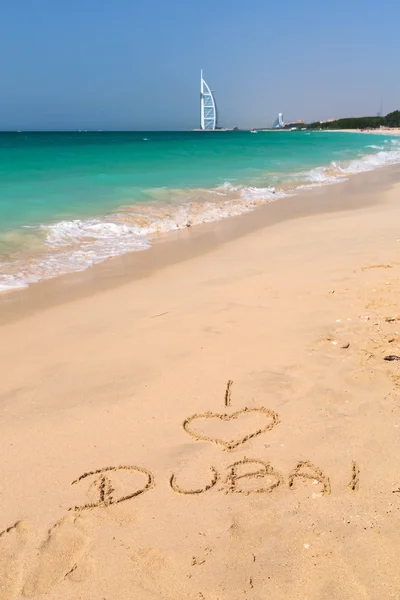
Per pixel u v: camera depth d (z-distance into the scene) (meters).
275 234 8.52
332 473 2.79
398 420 3.21
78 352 4.18
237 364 3.94
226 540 2.38
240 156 25.59
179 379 3.75
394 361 3.89
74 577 2.19
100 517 2.51
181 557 2.29
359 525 2.44
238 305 5.15
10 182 13.24
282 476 2.78
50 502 2.60
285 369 3.84
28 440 3.07
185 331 4.56
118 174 15.73
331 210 10.85
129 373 3.84
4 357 4.09
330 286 5.59
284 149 33.75
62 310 5.13
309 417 3.28
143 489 2.70
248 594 2.11
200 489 2.70
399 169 20.67
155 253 7.38
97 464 2.88
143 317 4.91
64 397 3.52
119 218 9.41
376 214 10.19
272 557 2.28
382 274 5.93
